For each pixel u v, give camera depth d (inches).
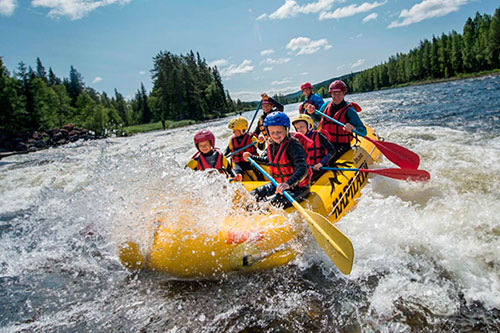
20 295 121.0
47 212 158.7
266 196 147.9
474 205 149.6
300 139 154.9
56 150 708.7
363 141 222.7
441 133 326.6
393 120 484.7
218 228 122.5
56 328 103.2
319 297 106.3
